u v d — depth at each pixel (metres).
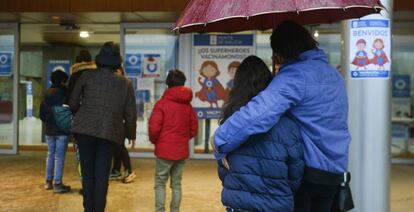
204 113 10.15
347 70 4.09
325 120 2.62
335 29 10.02
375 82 4.00
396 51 10.27
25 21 10.53
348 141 2.73
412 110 10.33
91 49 13.68
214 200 6.77
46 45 13.43
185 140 5.40
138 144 10.46
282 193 2.56
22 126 12.94
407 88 10.31
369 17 3.99
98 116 5.05
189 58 10.12
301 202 2.71
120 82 5.23
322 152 2.63
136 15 9.60
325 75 2.65
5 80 10.86
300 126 2.62
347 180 2.70
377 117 4.00
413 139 10.34
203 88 10.12
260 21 3.54
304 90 2.55
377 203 4.02
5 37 10.79
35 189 7.30
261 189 2.56
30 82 13.28
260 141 2.56
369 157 4.01
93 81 5.14
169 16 9.70
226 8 2.50
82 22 10.52
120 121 5.22
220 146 2.55
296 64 2.66
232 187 2.63
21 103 13.05
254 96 2.73
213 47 10.08
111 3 9.26
